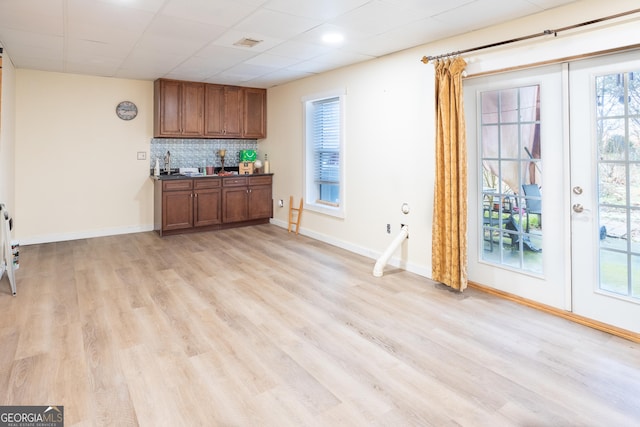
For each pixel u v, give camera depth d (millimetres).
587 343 2582
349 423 1829
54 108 5223
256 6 2877
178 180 5703
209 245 5234
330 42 3766
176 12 3000
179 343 2578
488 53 3244
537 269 3154
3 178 4043
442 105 3453
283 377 2199
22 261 4391
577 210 2863
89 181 5551
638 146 2551
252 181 6430
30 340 2586
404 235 4105
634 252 2625
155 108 5816
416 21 3146
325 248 5125
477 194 3512
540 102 3014
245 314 3043
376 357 2418
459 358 2404
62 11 2971
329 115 5535
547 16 2867
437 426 1811
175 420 1841
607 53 2596
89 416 1855
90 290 3520
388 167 4336
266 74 5367
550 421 1845
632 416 1875
